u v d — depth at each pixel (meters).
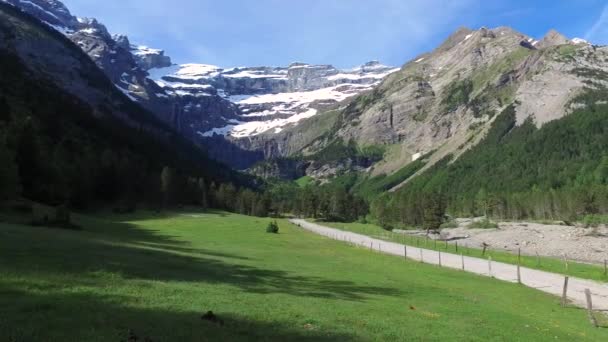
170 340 15.16
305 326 19.84
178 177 185.50
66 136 167.88
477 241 120.75
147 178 168.62
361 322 22.11
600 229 136.00
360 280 41.50
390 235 130.12
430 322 24.50
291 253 65.62
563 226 151.50
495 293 42.72
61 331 14.57
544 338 24.83
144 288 23.86
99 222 87.50
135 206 144.00
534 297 42.47
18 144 93.88
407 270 55.72
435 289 40.81
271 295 27.36
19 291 19.39
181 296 23.08
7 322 14.75
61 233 47.75
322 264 53.84
